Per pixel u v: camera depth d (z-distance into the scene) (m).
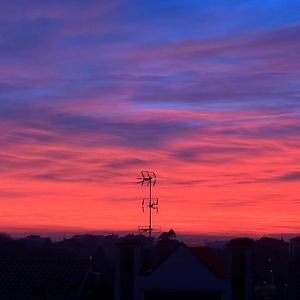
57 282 31.25
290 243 33.34
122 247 25.80
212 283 24.84
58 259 33.22
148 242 28.91
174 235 30.00
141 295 25.41
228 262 24.88
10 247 63.84
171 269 25.30
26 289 31.08
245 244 24.89
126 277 25.64
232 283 24.69
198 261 25.09
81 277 31.81
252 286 25.34
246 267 24.72
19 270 32.41
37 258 33.53
